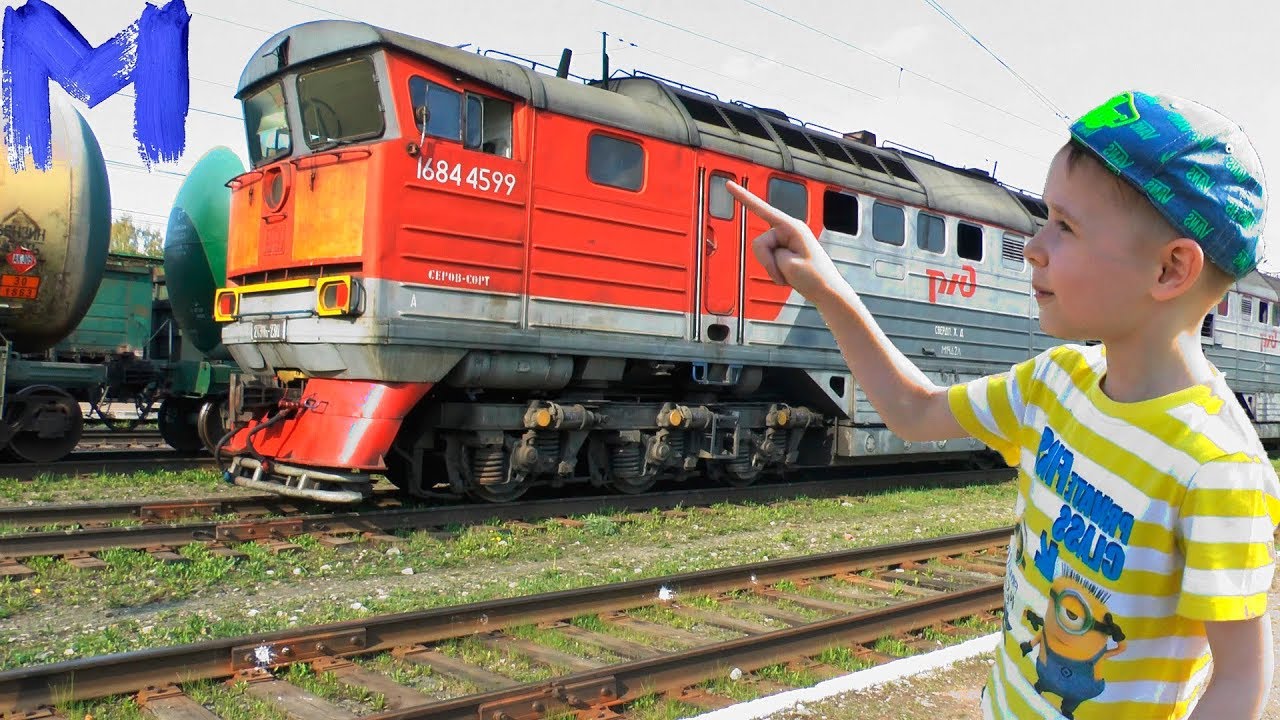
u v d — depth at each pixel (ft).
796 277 5.09
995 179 44.16
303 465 24.50
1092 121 3.75
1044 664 4.07
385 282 23.17
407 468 27.86
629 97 29.12
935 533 27.58
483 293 24.85
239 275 27.09
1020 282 41.47
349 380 24.20
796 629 14.65
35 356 36.45
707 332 29.89
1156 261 3.62
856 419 34.35
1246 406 58.70
